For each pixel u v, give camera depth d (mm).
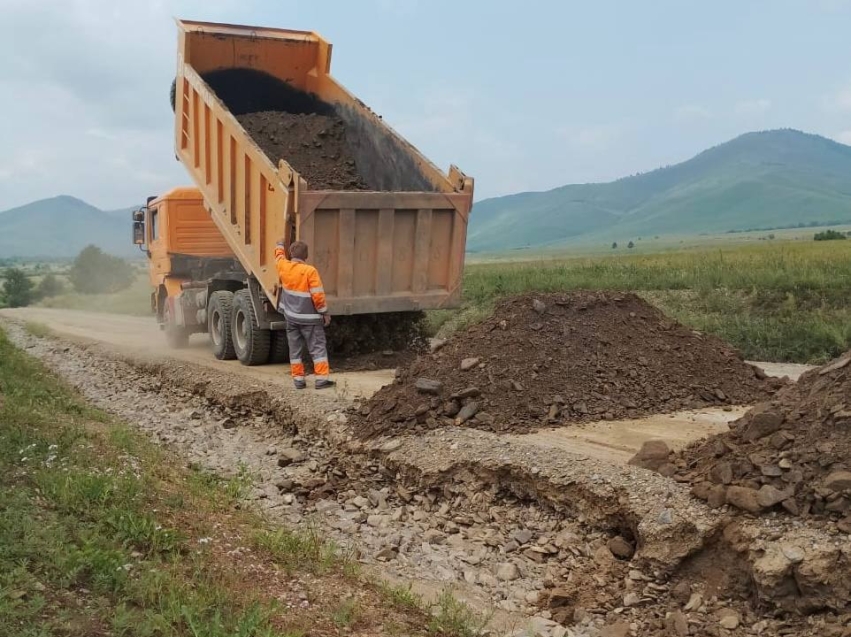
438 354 8133
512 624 4477
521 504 6051
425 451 6734
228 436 8586
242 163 10250
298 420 8141
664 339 8664
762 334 14719
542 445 6512
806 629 4227
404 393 7566
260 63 12414
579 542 5461
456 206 9938
